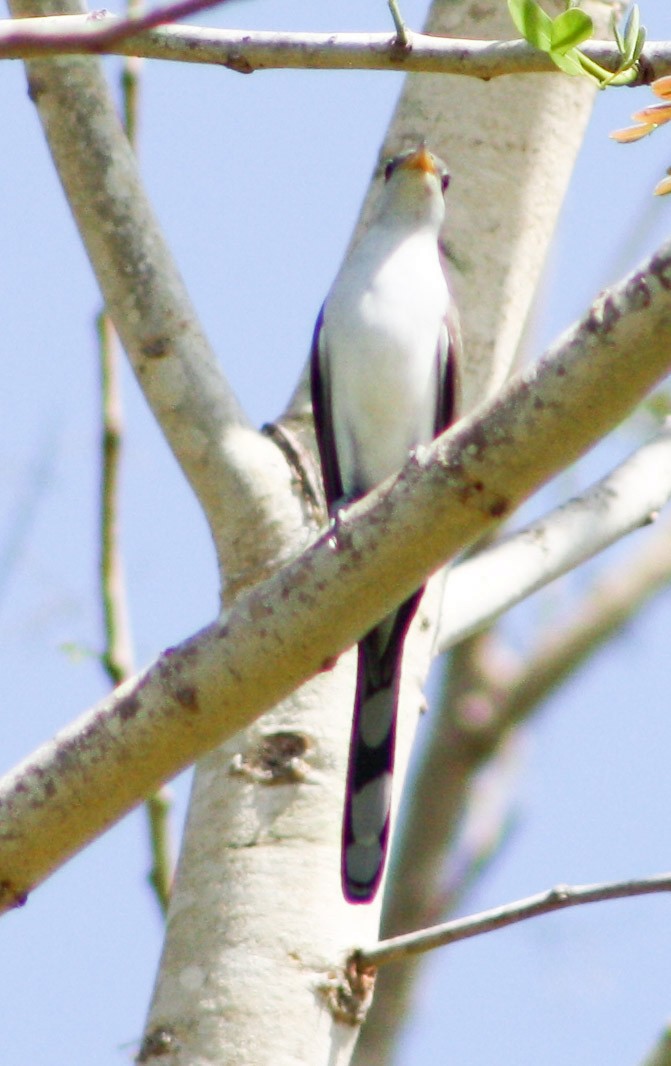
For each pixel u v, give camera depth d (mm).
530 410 5488
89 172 8195
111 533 9523
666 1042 8430
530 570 9414
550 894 6652
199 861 7590
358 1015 7242
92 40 3541
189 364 8062
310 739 7809
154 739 6027
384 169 10422
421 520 5715
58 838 6160
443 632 9047
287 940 7305
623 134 5980
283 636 5902
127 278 8094
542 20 6066
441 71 6465
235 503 8008
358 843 7664
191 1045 7102
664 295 5195
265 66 6512
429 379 9672
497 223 9898
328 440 9750
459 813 12797
